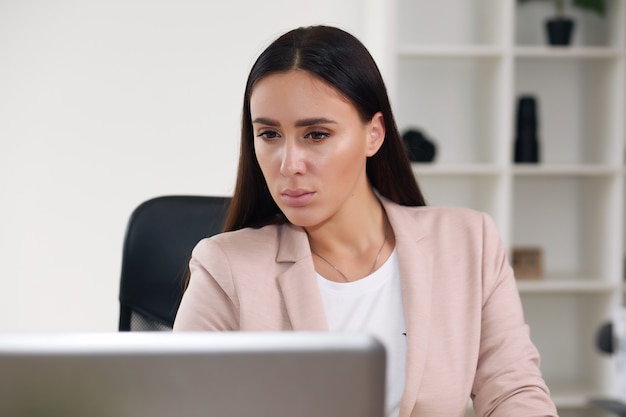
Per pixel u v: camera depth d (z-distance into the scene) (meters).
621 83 4.12
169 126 4.32
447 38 4.34
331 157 1.54
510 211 4.05
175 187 4.33
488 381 1.71
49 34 4.26
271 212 1.84
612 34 4.25
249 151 1.78
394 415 1.66
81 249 4.32
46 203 4.30
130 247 2.15
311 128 1.53
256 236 1.76
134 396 0.84
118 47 4.28
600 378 4.29
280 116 1.53
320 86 1.53
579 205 4.47
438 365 1.69
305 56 1.53
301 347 0.84
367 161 1.85
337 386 0.84
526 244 4.46
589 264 4.41
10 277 4.31
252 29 4.32
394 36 3.94
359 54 1.59
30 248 4.31
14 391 0.83
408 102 4.32
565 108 4.41
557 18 4.15
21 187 4.29
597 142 4.34
